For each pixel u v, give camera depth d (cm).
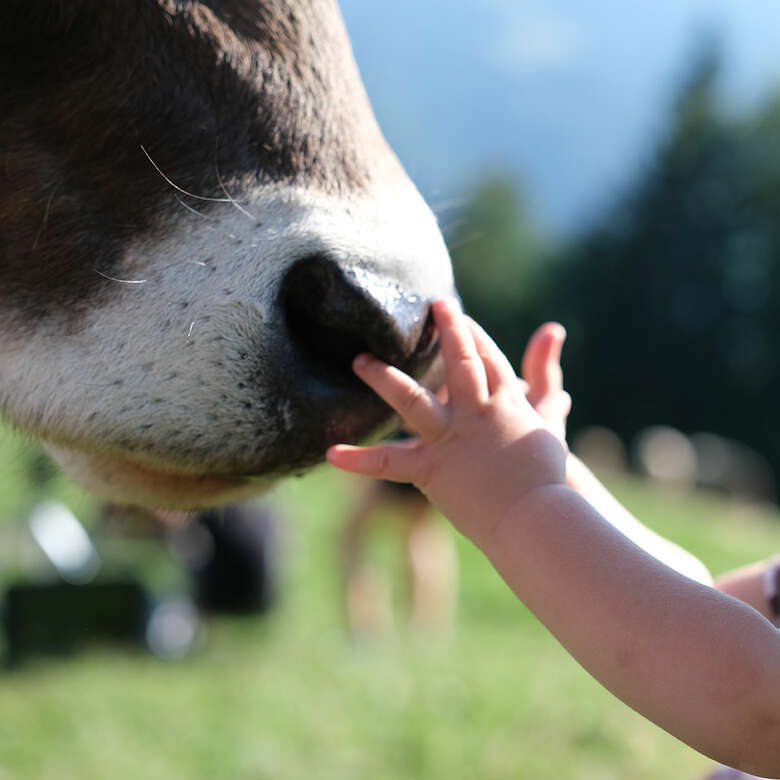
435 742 448
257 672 546
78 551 623
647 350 6153
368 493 703
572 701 497
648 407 6166
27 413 237
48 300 232
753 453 6025
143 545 650
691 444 2600
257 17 238
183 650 581
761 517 1706
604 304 6228
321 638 666
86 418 231
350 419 226
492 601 832
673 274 6228
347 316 219
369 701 499
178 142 230
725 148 6309
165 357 227
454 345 222
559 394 252
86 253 231
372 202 234
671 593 194
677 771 430
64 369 232
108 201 230
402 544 715
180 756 432
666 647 190
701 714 187
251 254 226
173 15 231
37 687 506
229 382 225
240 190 229
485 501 216
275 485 251
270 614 665
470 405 220
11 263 234
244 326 224
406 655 604
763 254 6191
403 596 738
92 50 231
